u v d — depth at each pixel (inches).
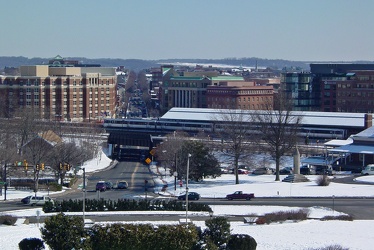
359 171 7731.3
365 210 4911.4
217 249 3083.2
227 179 7249.0
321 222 4345.5
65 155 7829.7
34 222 4439.0
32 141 7869.1
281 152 6904.5
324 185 6141.7
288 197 5590.6
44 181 7194.9
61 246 3014.3
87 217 4507.9
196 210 4800.7
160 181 7588.6
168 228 3164.4
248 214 4655.5
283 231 3973.9
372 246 3563.0
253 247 3176.7
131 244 3125.0
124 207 4805.6
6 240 3624.5
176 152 7421.3
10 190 6565.0
